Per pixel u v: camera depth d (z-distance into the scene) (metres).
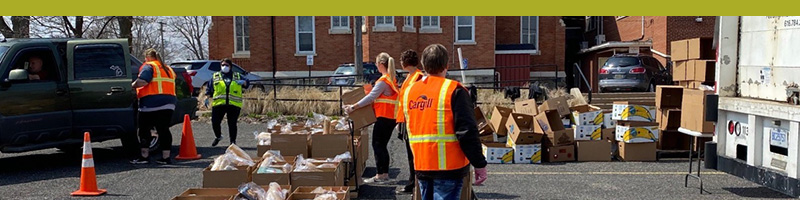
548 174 8.38
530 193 7.16
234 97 10.12
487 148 9.24
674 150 9.70
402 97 4.37
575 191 7.27
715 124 6.85
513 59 27.02
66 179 8.02
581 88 31.45
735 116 6.59
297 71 25.75
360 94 7.46
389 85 7.07
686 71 11.27
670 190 7.31
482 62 25.55
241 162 6.55
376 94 7.01
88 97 8.91
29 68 8.59
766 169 6.05
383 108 7.15
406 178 7.84
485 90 17.17
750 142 6.27
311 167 6.46
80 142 8.92
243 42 27.72
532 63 28.06
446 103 4.05
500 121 9.62
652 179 8.00
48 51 8.67
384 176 7.48
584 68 31.98
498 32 28.22
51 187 7.54
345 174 6.88
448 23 25.22
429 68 4.18
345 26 25.59
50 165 9.19
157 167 8.88
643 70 19.20
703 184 7.65
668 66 21.09
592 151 9.50
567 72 33.72
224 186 6.25
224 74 10.20
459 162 4.09
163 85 8.95
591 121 9.66
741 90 6.74
